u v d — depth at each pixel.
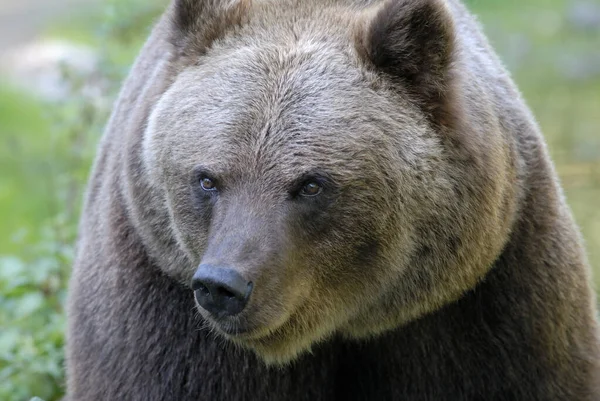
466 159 9.70
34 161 26.19
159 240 10.17
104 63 18.61
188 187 9.58
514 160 10.39
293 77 9.48
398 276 9.84
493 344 10.59
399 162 9.49
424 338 10.62
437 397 10.88
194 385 10.53
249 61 9.65
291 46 9.75
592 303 11.39
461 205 9.73
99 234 11.09
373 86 9.62
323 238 9.48
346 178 9.32
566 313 10.80
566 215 11.13
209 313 9.23
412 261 9.81
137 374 10.52
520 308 10.52
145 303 10.51
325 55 9.67
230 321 9.24
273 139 9.27
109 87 18.30
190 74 9.94
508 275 10.45
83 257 11.42
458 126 9.72
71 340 11.31
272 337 9.88
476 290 10.43
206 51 10.05
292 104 9.35
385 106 9.57
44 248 15.74
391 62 9.67
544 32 36.00
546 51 33.97
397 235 9.65
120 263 10.66
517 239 10.46
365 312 10.09
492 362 10.64
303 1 10.27
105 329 10.70
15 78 32.19
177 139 9.60
